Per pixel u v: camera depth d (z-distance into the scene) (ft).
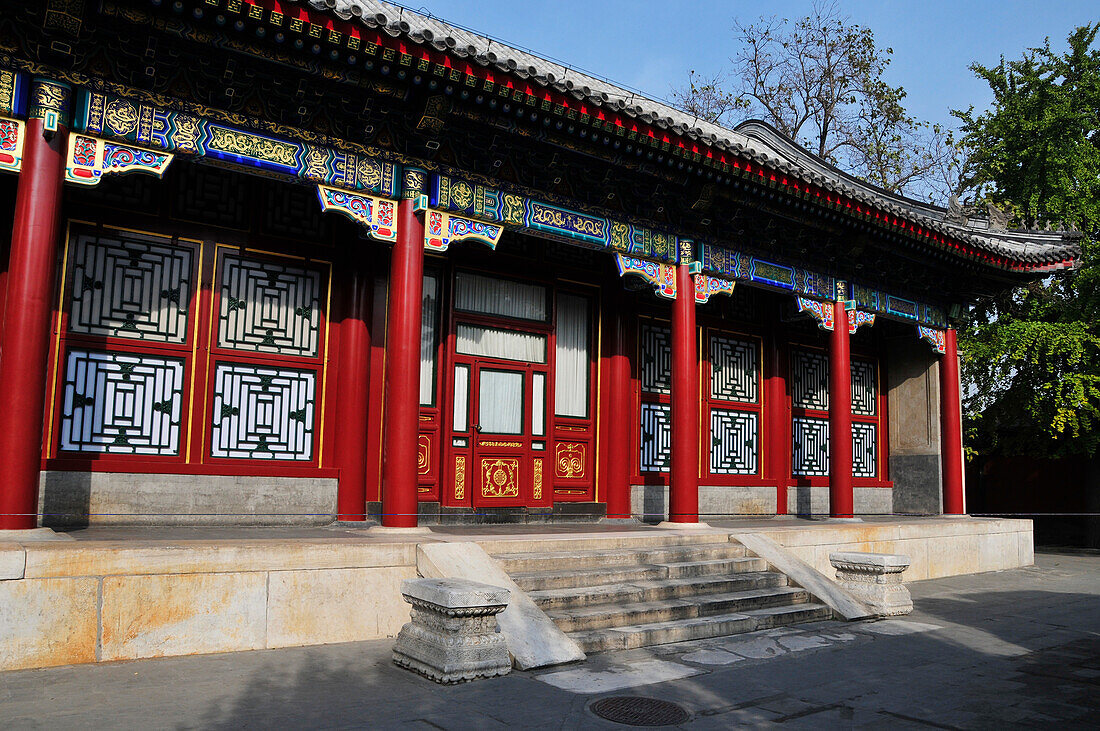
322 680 23.24
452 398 46.01
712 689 23.40
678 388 45.78
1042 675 26.09
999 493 84.43
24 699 20.51
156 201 38.32
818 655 28.50
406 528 34.71
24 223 28.22
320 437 41.34
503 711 20.56
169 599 25.88
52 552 24.18
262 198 41.01
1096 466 75.72
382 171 36.83
